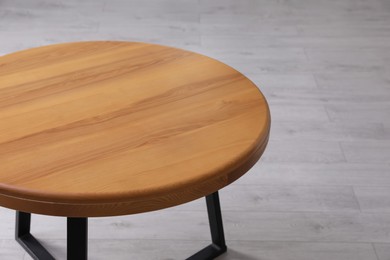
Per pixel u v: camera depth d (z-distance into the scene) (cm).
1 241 206
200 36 362
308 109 288
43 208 125
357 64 334
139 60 183
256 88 168
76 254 147
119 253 203
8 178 128
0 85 166
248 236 212
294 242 210
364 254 205
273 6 407
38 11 383
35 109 155
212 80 171
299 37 366
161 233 212
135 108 156
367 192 233
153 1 406
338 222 218
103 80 170
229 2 410
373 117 283
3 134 144
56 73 174
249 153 140
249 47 351
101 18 379
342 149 258
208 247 204
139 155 137
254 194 231
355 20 391
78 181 128
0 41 343
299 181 238
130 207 126
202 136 145
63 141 141
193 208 223
